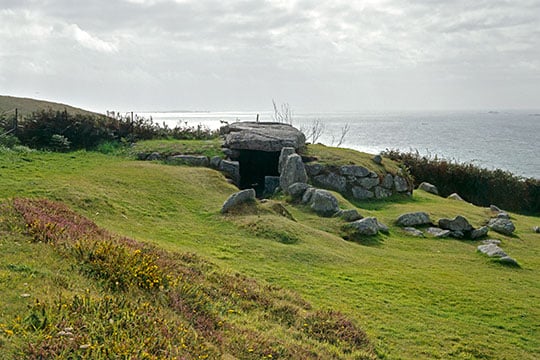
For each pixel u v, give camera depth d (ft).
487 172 111.45
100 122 94.99
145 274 26.25
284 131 93.35
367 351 27.43
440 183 109.60
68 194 50.57
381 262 47.60
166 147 87.76
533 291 42.70
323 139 256.52
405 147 218.38
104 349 17.44
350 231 58.08
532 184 108.78
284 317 29.66
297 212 64.23
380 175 85.61
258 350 22.94
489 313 36.45
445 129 412.98
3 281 21.34
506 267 50.88
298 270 41.22
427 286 41.06
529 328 34.24
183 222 51.90
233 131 97.55
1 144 78.02
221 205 59.16
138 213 51.78
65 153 82.69
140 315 21.25
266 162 90.33
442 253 55.21
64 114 92.48
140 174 66.90
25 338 17.10
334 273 41.57
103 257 26.78
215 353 20.51
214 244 45.27
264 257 43.09
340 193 80.64
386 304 35.70
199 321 23.98
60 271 24.16
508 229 67.51
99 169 67.87
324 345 26.63
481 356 29.12
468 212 76.18
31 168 64.08
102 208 49.73
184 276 30.19
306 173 79.92
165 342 19.36
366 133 331.98
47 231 29.37
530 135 336.49
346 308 33.81
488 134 343.26
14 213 32.17
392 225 65.26
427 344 29.91
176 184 65.41
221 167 81.87
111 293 23.27
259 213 56.18
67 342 17.35
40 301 19.89
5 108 148.36
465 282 43.39
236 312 28.27
